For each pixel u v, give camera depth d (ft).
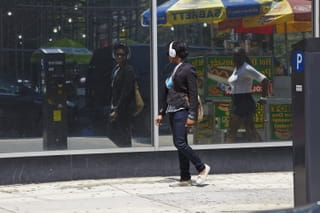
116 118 55.77
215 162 57.57
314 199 37.50
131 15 55.88
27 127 53.47
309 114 37.42
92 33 55.01
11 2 53.01
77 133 54.85
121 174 55.72
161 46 56.44
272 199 47.39
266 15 58.44
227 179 55.57
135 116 56.13
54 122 54.24
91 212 43.29
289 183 53.88
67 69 54.49
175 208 44.42
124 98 56.03
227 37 57.88
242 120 58.34
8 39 52.90
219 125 57.93
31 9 53.47
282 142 59.00
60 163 54.29
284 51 58.80
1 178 52.80
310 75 37.35
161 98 56.34
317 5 58.65
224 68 57.88
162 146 56.49
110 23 55.42
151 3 55.98
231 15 57.88
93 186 52.70
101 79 55.36
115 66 55.72
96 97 55.31
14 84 53.16
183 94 50.24
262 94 58.75
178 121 50.24
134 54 56.08
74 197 48.52
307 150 37.52
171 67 56.39
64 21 54.29
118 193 49.88
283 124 59.16
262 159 58.59
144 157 56.13
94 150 55.11
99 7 55.06
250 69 58.34
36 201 47.14
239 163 58.08
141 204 45.80
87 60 54.95
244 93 58.39
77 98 54.80
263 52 58.59
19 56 53.26
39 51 53.78
